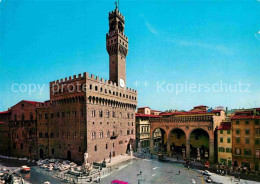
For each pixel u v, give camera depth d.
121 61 89.38
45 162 67.19
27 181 47.38
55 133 73.19
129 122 92.56
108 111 76.44
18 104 84.38
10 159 76.00
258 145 54.69
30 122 79.62
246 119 57.25
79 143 65.12
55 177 51.44
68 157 68.31
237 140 58.78
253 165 55.06
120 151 83.25
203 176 53.38
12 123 84.56
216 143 69.69
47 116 76.06
